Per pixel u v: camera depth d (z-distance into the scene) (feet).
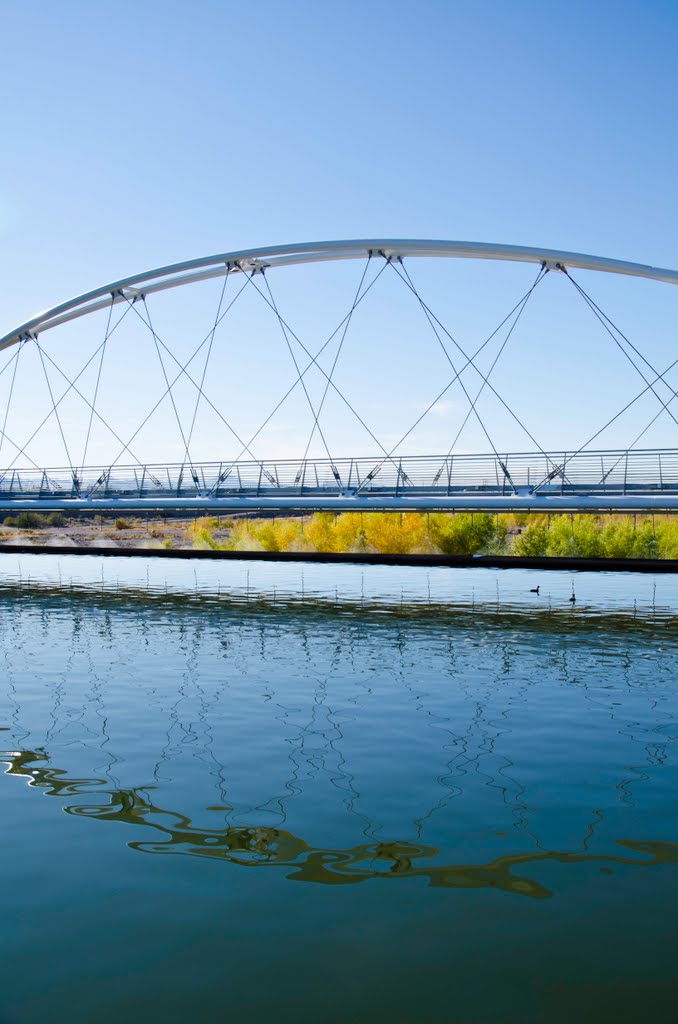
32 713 37.99
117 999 15.83
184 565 135.44
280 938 17.99
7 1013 15.34
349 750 31.91
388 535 194.39
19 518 229.66
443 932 18.26
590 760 30.76
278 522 210.59
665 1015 15.31
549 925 18.53
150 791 27.17
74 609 80.53
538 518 190.08
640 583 102.22
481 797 26.66
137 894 19.95
